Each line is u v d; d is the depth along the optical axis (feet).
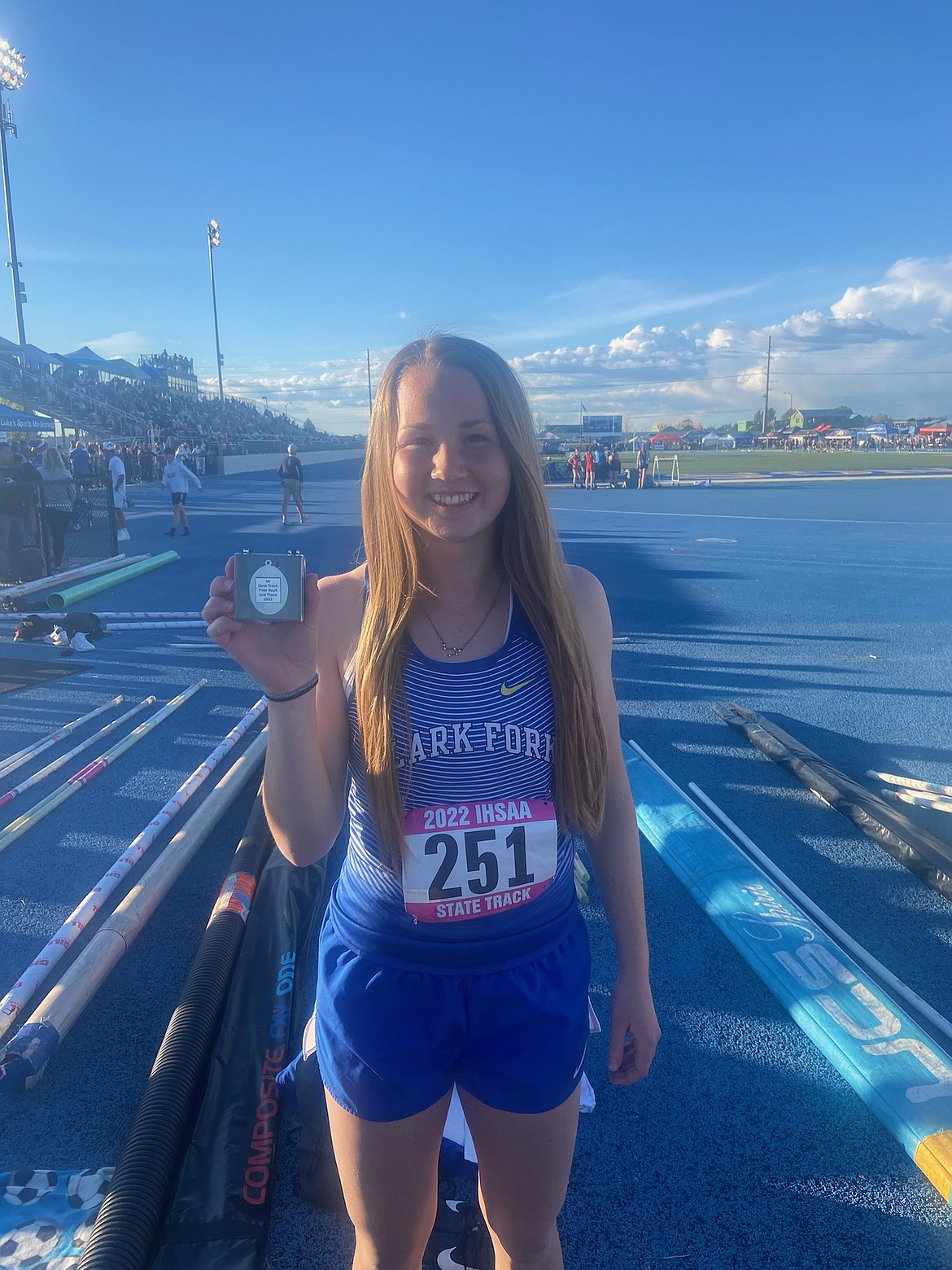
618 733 5.46
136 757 17.21
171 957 10.73
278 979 9.30
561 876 5.10
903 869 13.03
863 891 12.41
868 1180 7.71
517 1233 5.33
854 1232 7.21
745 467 161.79
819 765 16.20
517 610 4.88
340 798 5.17
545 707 4.84
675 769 16.88
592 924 11.62
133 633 28.14
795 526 64.75
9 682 22.40
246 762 15.74
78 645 25.50
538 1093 4.83
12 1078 8.43
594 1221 7.28
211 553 47.44
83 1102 8.45
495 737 4.68
